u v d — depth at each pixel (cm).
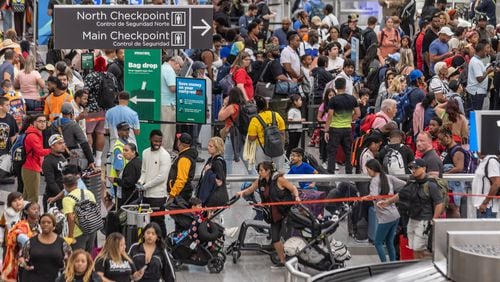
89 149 2598
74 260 1892
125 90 2794
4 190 2766
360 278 1526
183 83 2894
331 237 2358
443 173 2436
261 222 2336
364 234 2375
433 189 2214
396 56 3662
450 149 2508
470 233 1314
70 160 2569
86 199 2194
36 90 3072
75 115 2867
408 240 2252
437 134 2619
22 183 2577
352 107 2820
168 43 2684
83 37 2669
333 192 2353
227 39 3694
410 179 2236
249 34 3753
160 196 2372
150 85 2792
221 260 2275
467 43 3650
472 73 3419
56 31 2664
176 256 2272
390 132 2448
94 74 2994
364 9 4678
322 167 2755
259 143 2625
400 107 3022
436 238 1373
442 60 3650
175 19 2677
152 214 2219
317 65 3353
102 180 2612
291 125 3023
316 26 4012
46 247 2003
